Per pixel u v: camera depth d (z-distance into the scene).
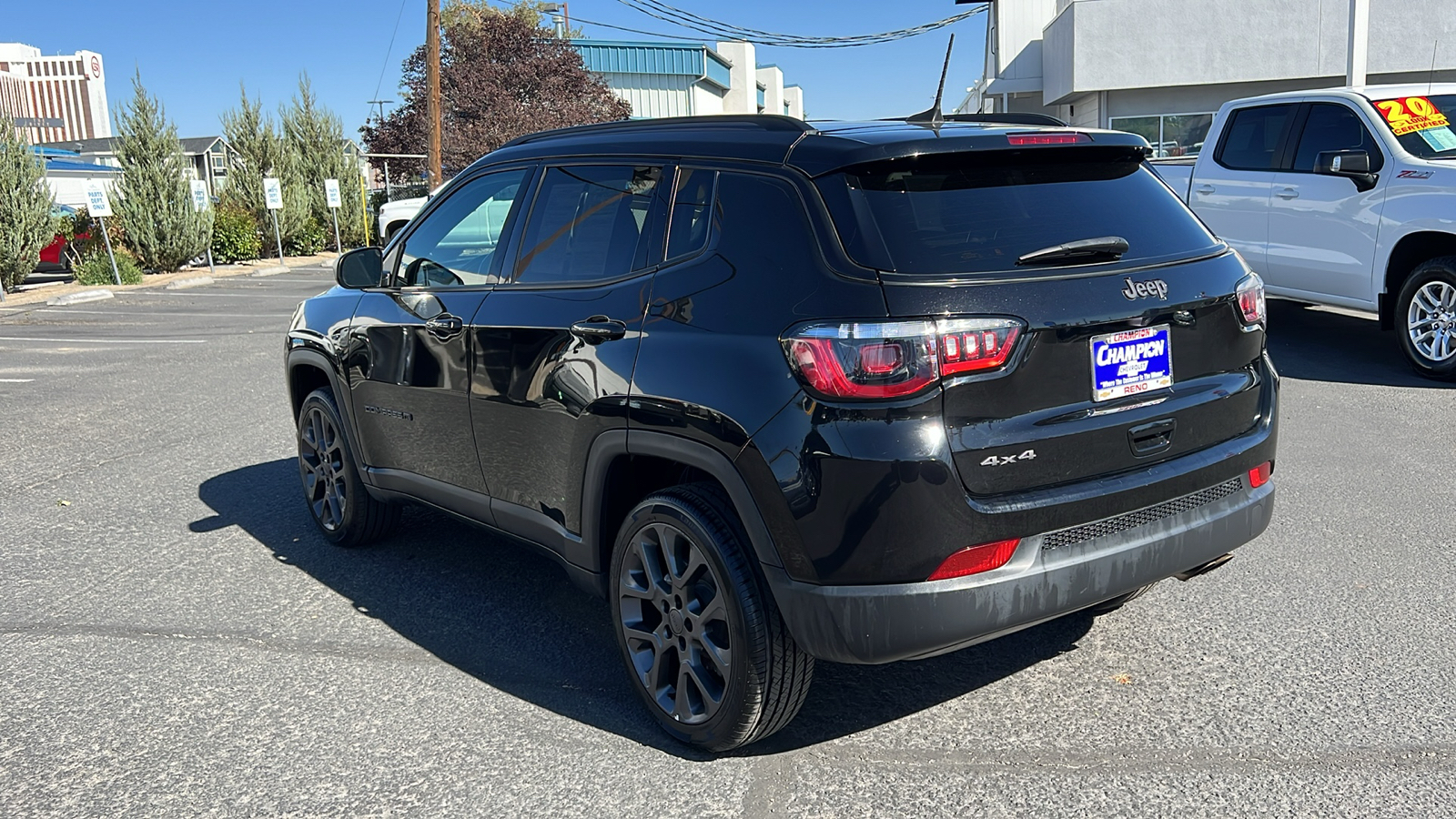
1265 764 3.02
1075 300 2.83
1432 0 23.69
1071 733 3.23
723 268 3.03
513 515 3.83
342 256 4.39
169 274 25.38
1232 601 4.16
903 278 2.69
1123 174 3.32
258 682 3.76
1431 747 3.07
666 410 3.03
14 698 3.69
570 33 51.69
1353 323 10.63
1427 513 5.08
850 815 2.86
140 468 6.87
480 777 3.11
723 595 2.97
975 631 2.75
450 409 4.03
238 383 9.96
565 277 3.59
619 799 2.98
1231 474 3.19
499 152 4.21
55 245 24.48
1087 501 2.84
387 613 4.35
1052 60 29.52
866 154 2.87
